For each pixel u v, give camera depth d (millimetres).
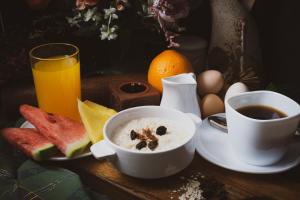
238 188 520
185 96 607
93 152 502
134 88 663
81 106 594
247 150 517
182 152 502
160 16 637
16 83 696
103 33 650
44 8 718
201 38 770
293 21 755
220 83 664
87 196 517
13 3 737
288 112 538
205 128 600
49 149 550
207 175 541
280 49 792
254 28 721
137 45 790
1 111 700
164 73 648
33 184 532
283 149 517
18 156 601
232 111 511
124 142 528
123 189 519
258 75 738
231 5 697
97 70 751
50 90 633
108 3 671
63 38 726
